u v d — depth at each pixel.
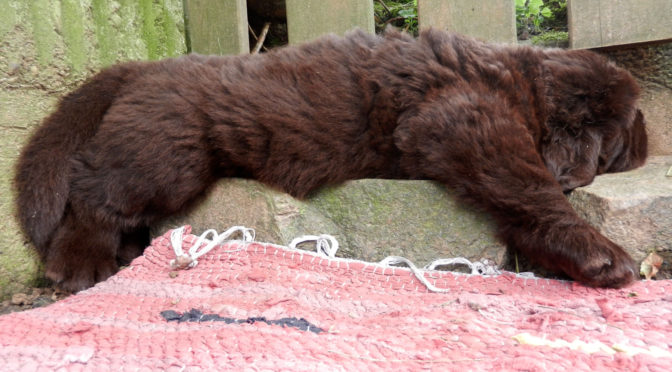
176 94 1.20
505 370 0.88
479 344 0.92
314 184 1.21
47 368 0.89
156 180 1.19
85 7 1.27
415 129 1.17
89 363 0.90
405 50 1.22
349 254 1.21
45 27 1.20
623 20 1.36
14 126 1.17
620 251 1.08
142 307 1.04
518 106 1.19
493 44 1.26
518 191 1.12
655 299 1.02
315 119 1.20
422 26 1.46
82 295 1.08
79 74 1.26
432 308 1.02
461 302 1.02
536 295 1.06
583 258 1.07
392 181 1.19
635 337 0.93
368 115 1.21
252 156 1.21
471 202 1.15
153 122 1.19
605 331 0.94
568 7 1.40
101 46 1.31
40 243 1.19
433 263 1.16
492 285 1.09
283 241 1.19
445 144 1.15
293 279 1.09
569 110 1.21
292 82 1.21
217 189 1.24
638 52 1.41
